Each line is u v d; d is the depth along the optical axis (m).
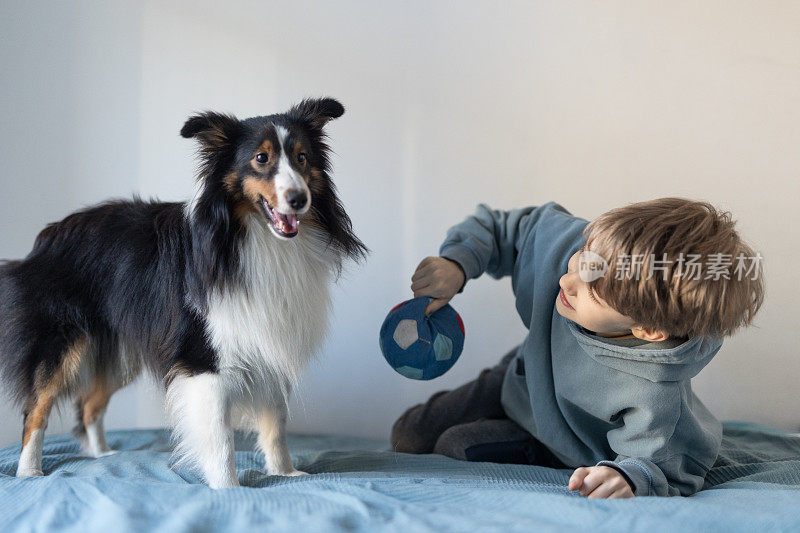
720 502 1.21
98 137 2.67
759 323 2.80
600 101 2.83
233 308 1.57
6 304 1.85
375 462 1.88
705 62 2.82
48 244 1.91
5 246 2.59
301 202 1.54
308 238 1.74
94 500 1.21
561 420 1.76
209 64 2.73
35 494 1.27
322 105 1.78
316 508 1.17
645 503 1.14
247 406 1.71
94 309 1.86
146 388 2.49
